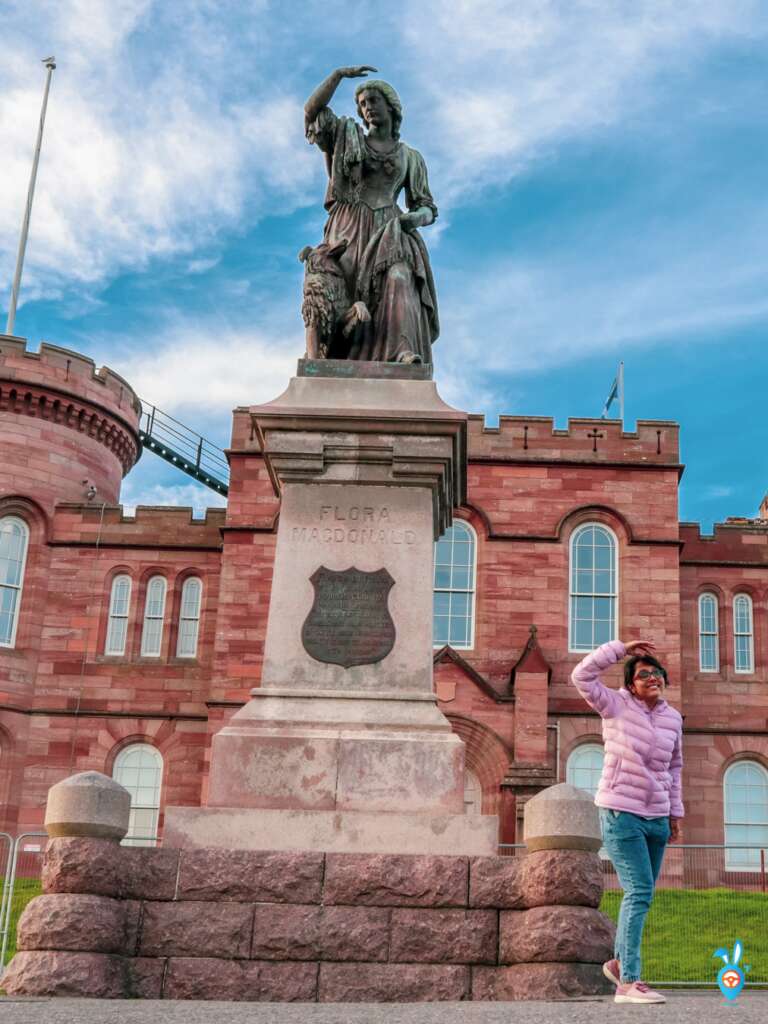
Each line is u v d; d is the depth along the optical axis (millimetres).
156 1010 8141
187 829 10859
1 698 43906
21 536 46219
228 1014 7871
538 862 10406
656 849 9672
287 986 10172
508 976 10172
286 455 12406
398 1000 10133
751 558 45781
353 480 12383
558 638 42188
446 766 11227
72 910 10078
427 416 12430
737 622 45469
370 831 10883
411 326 13602
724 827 43125
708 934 22562
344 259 13906
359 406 12602
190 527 46312
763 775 43781
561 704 41562
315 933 10312
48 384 46875
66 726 44312
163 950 10281
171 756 44062
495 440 43719
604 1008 8219
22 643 44969
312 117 14492
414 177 14578
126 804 10648
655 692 9812
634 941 9125
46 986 9820
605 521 43500
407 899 10453
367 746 11281
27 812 43406
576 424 43875
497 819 10945
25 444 46625
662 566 42875
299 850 10711
